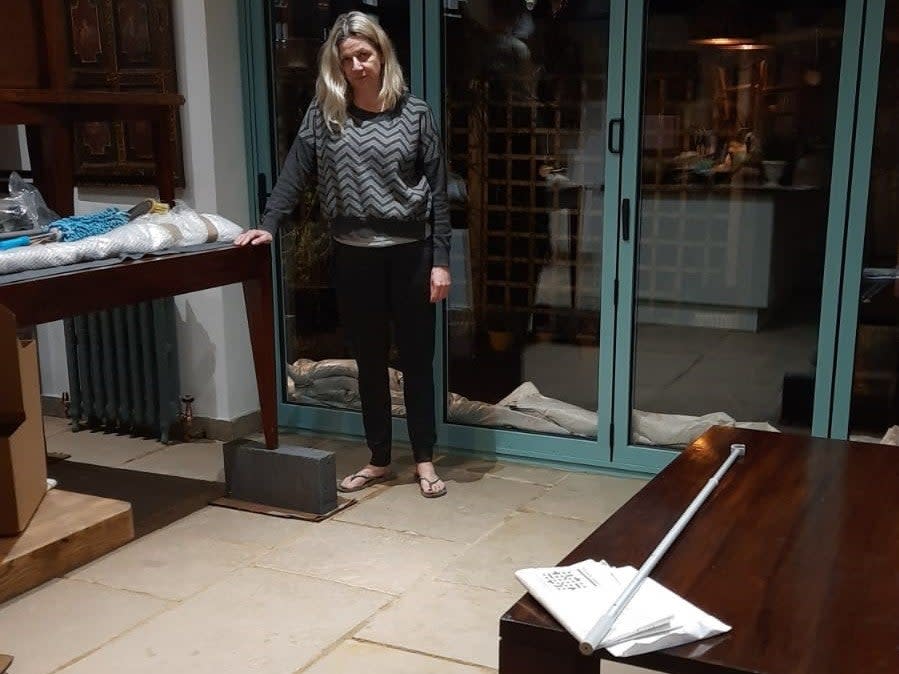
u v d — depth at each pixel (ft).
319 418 12.72
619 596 3.97
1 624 7.75
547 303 11.42
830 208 9.57
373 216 9.57
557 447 11.36
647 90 10.28
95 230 8.09
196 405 12.57
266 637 7.51
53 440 12.53
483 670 7.00
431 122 9.70
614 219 10.52
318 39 11.69
